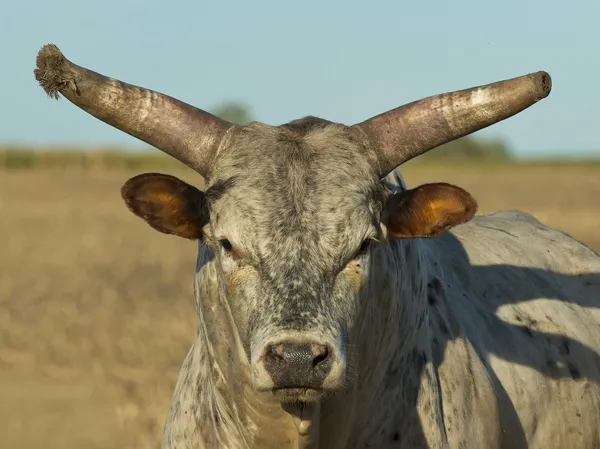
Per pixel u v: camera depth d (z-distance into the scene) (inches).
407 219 438.3
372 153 431.2
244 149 424.5
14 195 2691.9
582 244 607.5
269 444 432.1
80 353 950.4
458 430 461.7
